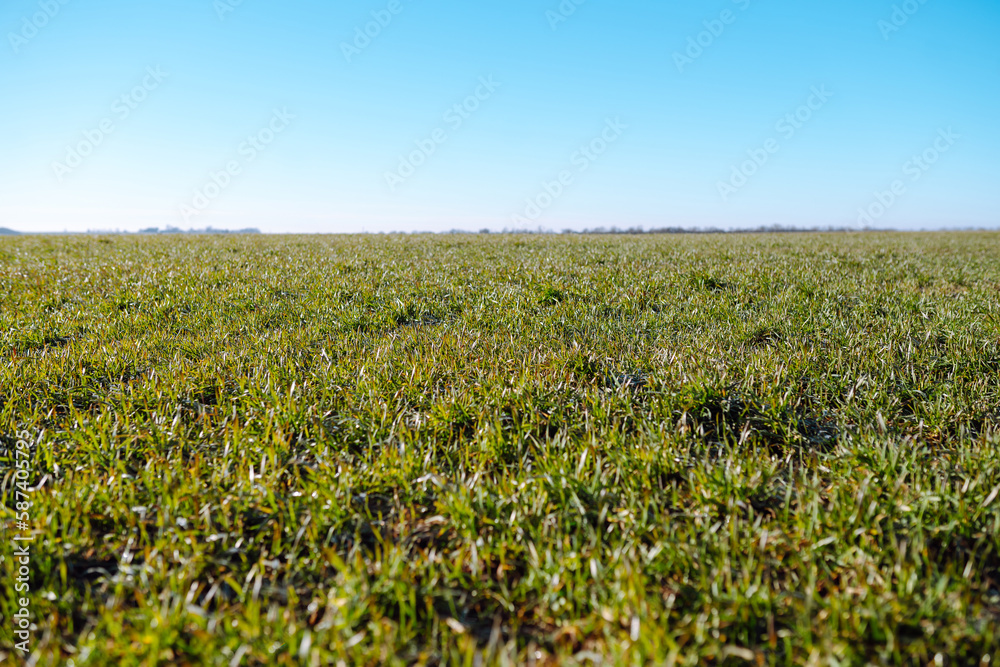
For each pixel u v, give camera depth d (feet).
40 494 10.18
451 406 13.84
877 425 13.47
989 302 25.26
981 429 13.26
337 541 9.66
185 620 7.59
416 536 9.84
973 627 7.33
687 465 11.64
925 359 17.33
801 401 14.78
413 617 7.76
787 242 70.59
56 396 15.40
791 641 7.33
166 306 25.99
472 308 25.71
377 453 12.23
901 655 7.11
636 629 7.14
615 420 13.16
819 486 10.87
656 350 18.42
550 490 10.52
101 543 9.65
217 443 12.73
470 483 10.68
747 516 10.06
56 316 24.21
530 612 8.23
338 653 7.03
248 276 34.27
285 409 13.75
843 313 23.85
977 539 9.18
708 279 31.48
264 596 8.41
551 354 17.70
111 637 7.39
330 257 45.70
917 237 91.25
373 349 19.43
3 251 51.21
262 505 10.37
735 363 16.56
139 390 15.35
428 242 64.59
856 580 8.20
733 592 7.82
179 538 9.28
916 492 10.00
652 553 8.61
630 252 49.47
